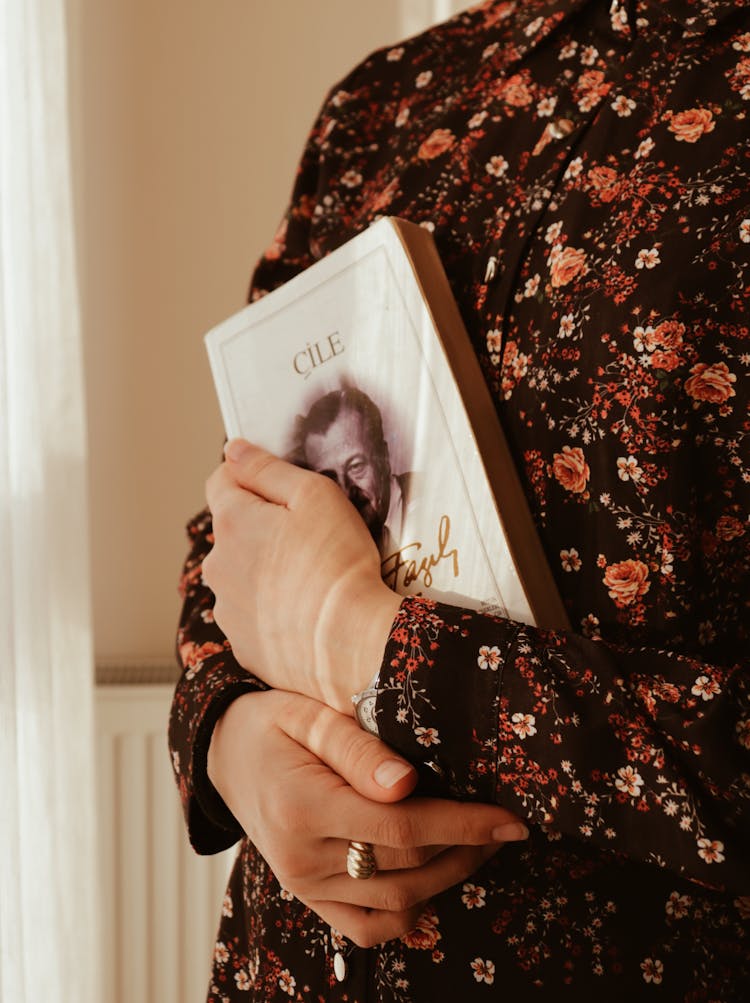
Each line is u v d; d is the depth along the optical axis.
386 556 0.58
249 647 0.60
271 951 0.64
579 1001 0.53
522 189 0.60
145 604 1.59
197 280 1.56
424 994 0.56
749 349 0.50
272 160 1.56
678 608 0.51
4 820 1.01
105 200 1.53
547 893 0.54
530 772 0.48
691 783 0.45
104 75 1.51
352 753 0.52
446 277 0.59
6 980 1.01
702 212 0.51
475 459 0.54
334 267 0.61
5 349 1.03
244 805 0.57
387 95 0.77
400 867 0.52
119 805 1.47
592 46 0.62
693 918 0.53
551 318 0.56
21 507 1.08
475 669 0.49
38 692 1.10
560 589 0.56
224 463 0.66
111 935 1.49
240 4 1.53
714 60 0.55
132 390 1.56
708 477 0.51
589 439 0.54
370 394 0.59
